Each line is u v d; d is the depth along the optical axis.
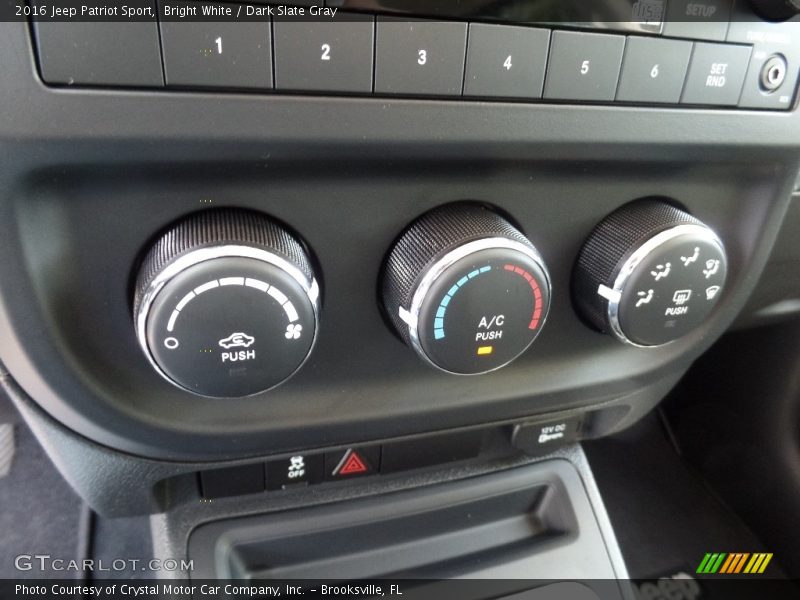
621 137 0.46
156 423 0.48
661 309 0.50
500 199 0.48
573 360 0.58
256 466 0.57
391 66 0.39
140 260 0.42
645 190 0.52
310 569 0.62
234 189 0.41
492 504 0.66
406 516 0.62
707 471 1.07
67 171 0.37
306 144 0.39
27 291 0.40
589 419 0.67
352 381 0.52
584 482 0.69
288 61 0.37
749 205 0.57
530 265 0.44
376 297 0.48
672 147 0.48
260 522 0.59
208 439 0.50
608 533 0.68
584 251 0.52
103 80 0.35
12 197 0.37
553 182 0.48
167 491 0.58
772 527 0.97
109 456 0.50
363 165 0.42
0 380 0.45
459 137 0.42
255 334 0.40
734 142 0.49
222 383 0.41
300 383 0.51
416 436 0.57
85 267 0.41
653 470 1.10
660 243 0.48
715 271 0.50
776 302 0.78
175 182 0.40
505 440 0.67
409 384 0.53
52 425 0.47
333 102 0.39
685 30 0.44
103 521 0.87
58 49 0.34
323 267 0.46
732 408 1.01
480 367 0.46
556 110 0.43
